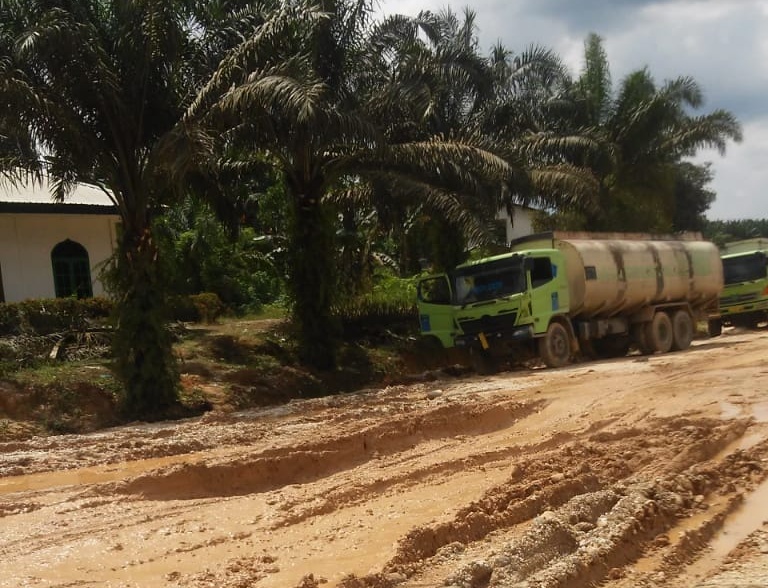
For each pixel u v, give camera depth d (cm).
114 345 1504
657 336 2256
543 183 2289
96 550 609
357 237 2561
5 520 704
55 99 1397
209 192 1897
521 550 557
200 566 568
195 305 2352
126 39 1440
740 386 1266
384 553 582
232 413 1369
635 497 677
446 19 2222
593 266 2039
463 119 2292
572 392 1327
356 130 1548
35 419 1391
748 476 787
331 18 1630
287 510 715
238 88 1401
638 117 2833
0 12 1407
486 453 923
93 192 2350
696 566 570
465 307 1970
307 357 1947
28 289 2222
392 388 1557
